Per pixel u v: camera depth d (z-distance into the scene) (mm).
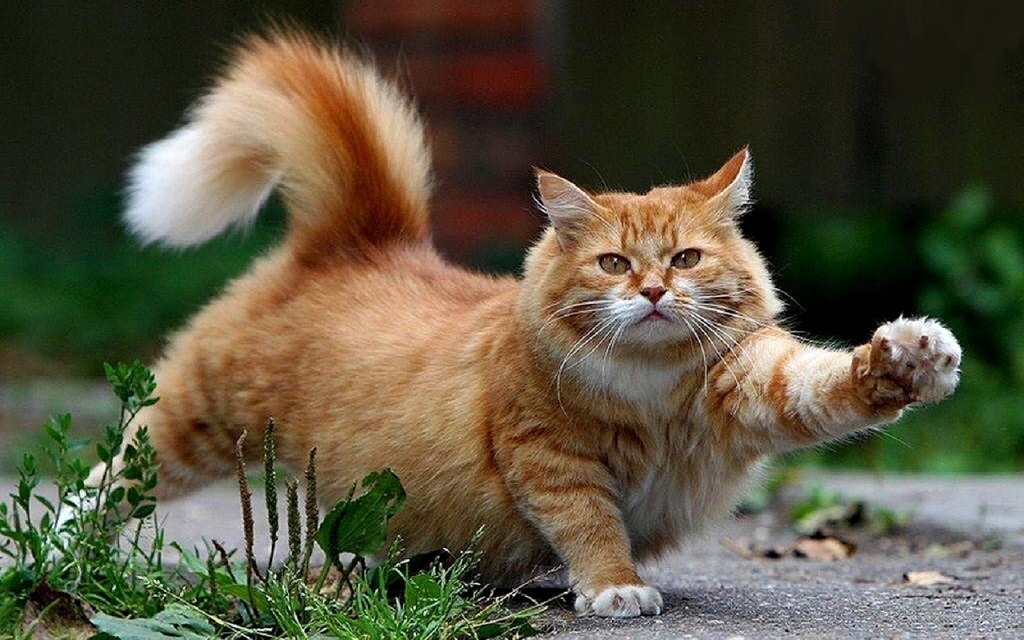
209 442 7160
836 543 8562
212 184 7531
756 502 10031
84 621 5445
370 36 14711
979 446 13320
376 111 7480
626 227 6172
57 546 5766
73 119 20641
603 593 5859
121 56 20609
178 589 5875
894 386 5371
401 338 6680
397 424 6438
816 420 5664
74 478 6480
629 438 6074
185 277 16750
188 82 20391
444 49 14602
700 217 6258
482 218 14664
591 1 15688
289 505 5664
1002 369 14656
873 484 11047
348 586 6105
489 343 6359
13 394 14320
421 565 6289
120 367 5984
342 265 7223
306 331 6926
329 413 6668
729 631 5504
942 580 7020
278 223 16750
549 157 14820
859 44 15344
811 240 15750
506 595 5922
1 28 20891
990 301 14719
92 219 19250
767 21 15500
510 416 6125
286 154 7328
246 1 20172
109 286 17219
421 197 7590
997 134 15250
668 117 15719
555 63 14938
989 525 9008
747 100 15609
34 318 16688
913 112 15336
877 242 15703
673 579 7145
